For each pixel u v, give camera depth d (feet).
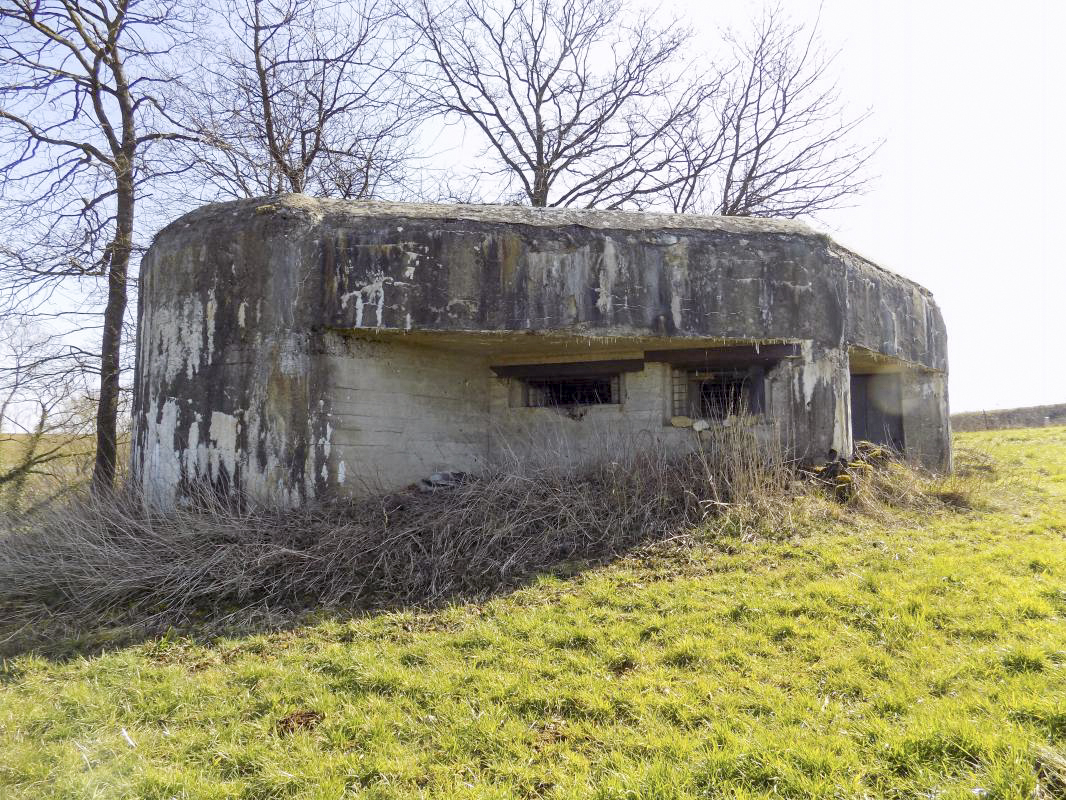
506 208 26.71
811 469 26.09
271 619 18.63
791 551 20.47
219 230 25.68
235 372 24.80
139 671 16.33
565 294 25.49
